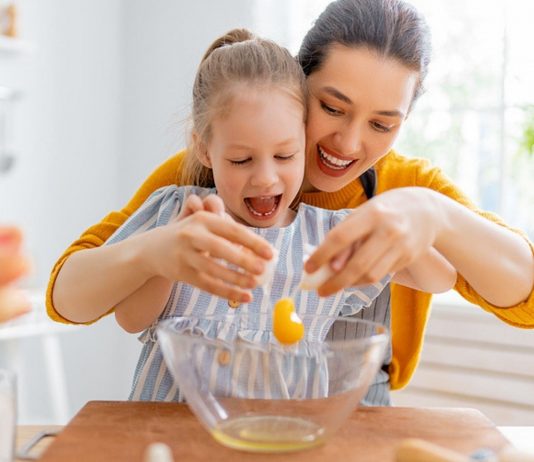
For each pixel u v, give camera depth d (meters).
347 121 1.09
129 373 2.79
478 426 0.84
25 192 2.50
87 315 1.01
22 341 2.49
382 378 1.26
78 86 2.66
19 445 0.86
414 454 0.62
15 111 2.45
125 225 1.10
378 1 1.09
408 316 1.30
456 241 0.91
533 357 2.12
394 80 1.05
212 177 1.21
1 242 0.56
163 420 0.84
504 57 2.36
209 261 0.78
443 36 2.44
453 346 2.22
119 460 0.72
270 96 1.02
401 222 0.74
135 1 2.77
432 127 2.47
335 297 1.06
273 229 1.07
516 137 2.35
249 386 0.74
